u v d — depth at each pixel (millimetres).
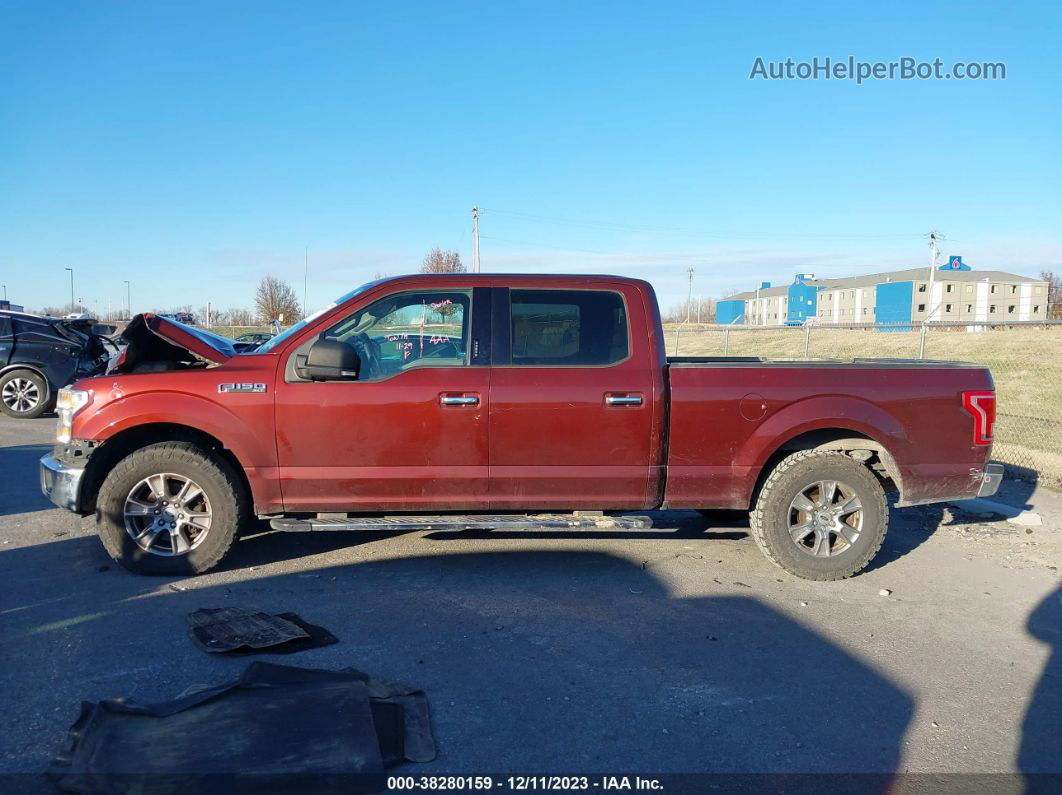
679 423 5281
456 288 5305
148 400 5004
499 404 5145
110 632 4285
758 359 6566
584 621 4613
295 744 3125
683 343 32906
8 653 4016
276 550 5832
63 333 13117
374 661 4023
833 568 5406
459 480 5188
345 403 5066
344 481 5121
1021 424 11656
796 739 3404
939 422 5527
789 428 5340
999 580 5543
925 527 6938
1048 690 3902
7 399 12680
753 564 5773
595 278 5387
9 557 5531
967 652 4328
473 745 3285
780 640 4422
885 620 4758
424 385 5121
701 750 3297
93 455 5102
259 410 5035
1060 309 61906
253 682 3578
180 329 5281
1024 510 7512
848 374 5449
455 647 4215
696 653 4223
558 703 3650
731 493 5398
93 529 6211
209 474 5059
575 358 5301
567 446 5219
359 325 5238
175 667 3881
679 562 5762
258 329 40594
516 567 5559
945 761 3264
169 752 3049
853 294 72875
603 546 6105
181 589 4973
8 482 7910
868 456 5684
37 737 3250
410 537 6234
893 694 3830
